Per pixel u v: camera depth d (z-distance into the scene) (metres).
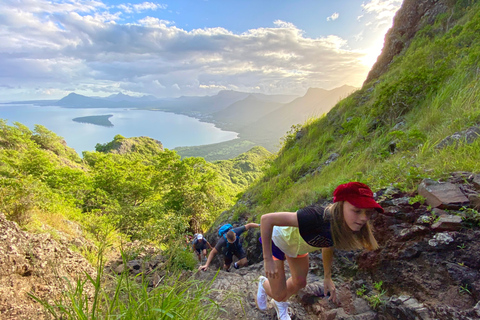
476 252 2.06
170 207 26.22
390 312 2.19
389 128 6.68
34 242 2.63
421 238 2.39
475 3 9.88
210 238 9.00
